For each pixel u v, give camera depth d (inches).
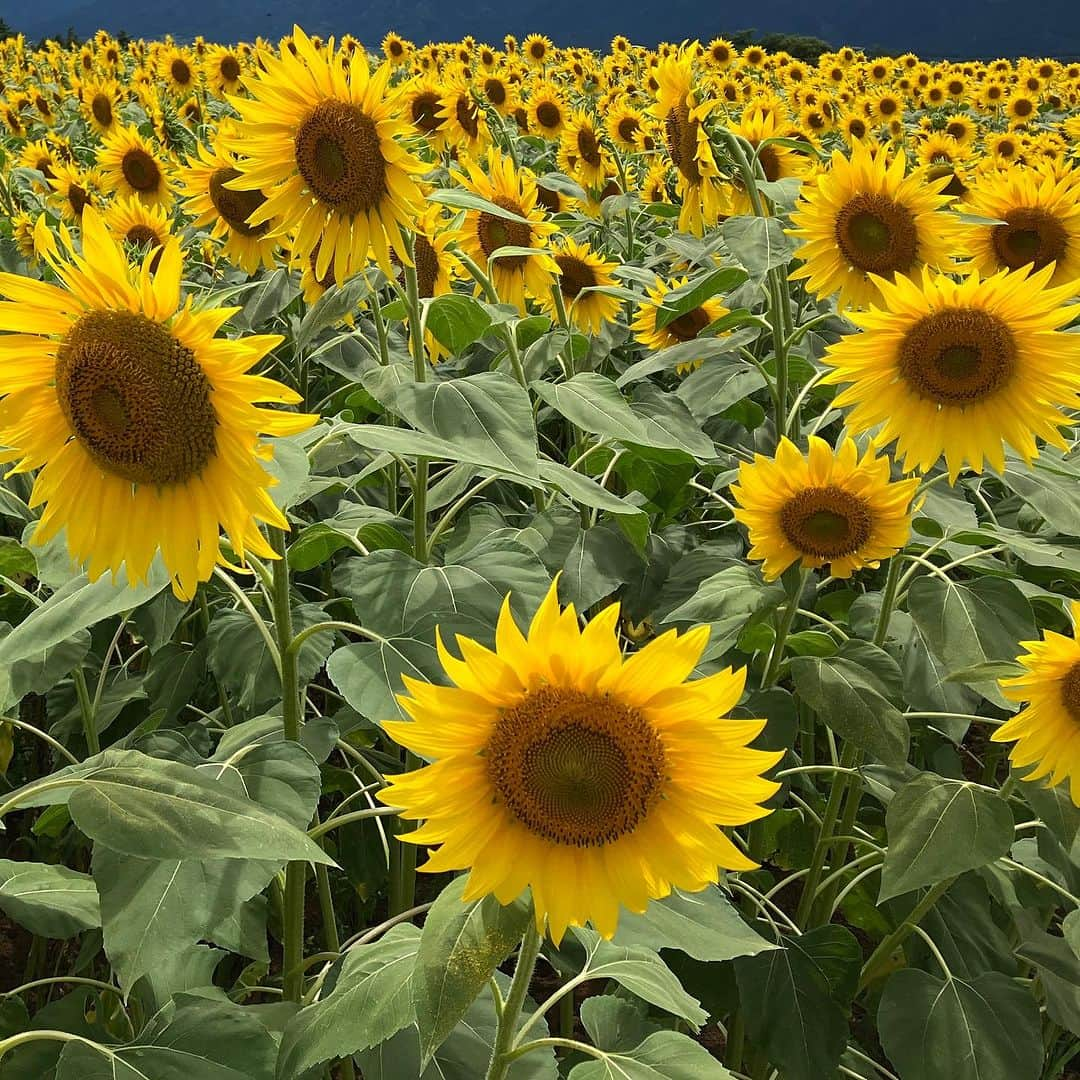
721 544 55.7
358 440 34.9
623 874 25.0
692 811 25.1
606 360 88.4
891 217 58.9
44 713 62.0
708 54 233.3
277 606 37.1
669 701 24.4
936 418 47.6
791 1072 39.5
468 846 25.1
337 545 46.7
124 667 57.2
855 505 42.5
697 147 64.2
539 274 71.4
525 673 24.6
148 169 108.7
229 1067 30.1
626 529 49.3
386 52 196.1
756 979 40.9
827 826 46.8
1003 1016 39.7
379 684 34.9
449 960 25.3
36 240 30.6
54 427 33.2
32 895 37.6
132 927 29.3
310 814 33.2
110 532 33.2
